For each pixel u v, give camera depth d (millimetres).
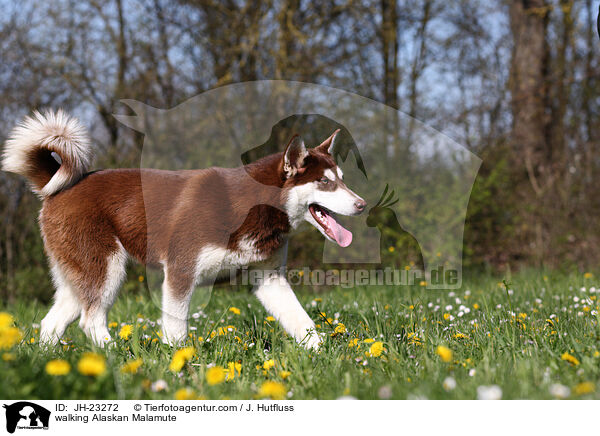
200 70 9688
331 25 9680
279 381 2453
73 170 3574
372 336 3256
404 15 10141
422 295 4867
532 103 9531
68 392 2178
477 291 5434
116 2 10148
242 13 9391
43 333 3551
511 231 8211
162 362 2748
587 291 4703
